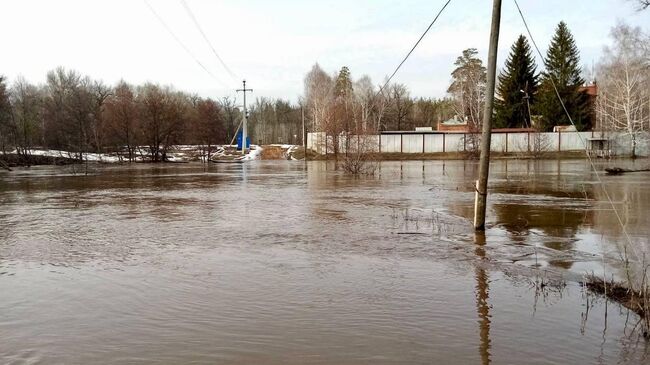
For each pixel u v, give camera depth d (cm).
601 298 643
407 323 555
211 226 1260
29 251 972
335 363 455
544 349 484
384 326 546
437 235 1103
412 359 462
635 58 4806
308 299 645
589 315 579
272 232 1160
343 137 4475
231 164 5444
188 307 618
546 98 6169
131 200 1919
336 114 5144
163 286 714
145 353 482
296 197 1955
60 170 4441
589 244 989
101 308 620
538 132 5303
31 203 1842
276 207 1639
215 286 710
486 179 1130
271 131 10562
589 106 6288
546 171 3325
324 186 2466
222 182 2838
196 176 3425
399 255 903
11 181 3069
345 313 590
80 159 5466
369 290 684
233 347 493
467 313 588
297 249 964
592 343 498
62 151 6469
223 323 560
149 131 6275
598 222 1256
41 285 730
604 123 5400
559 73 6306
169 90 9756
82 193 2244
